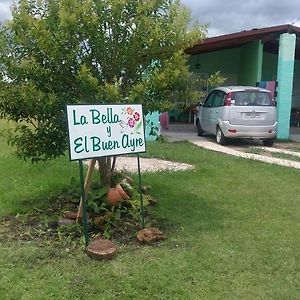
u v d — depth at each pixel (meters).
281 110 13.61
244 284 3.49
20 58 4.62
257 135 11.49
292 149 11.41
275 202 5.85
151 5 4.70
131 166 7.94
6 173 7.29
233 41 14.91
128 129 4.40
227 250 4.12
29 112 4.72
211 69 17.97
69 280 3.47
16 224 4.74
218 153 9.95
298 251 4.17
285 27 13.90
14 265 3.72
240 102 11.41
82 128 4.06
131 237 4.42
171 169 7.69
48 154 4.98
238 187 6.58
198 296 3.29
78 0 4.53
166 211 5.25
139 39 4.71
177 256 3.95
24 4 4.59
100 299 3.21
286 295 3.34
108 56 4.79
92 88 4.48
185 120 17.64
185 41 4.91
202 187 6.49
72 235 4.38
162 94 4.87
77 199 5.33
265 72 18.36
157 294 3.31
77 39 4.52
